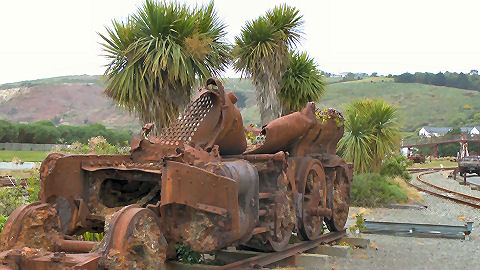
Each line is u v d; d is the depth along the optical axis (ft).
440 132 423.64
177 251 20.17
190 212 16.98
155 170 17.28
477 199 62.13
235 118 20.79
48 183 17.60
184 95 34.81
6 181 40.16
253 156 22.16
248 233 19.47
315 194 26.96
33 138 131.64
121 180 20.34
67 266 13.20
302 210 25.44
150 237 14.96
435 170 159.63
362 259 26.43
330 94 607.78
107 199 19.69
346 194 31.91
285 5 48.14
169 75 33.32
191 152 18.26
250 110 437.99
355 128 64.59
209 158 19.01
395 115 67.72
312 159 26.66
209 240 16.88
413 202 56.34
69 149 29.37
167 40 33.88
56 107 557.33
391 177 71.77
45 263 13.34
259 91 47.14
